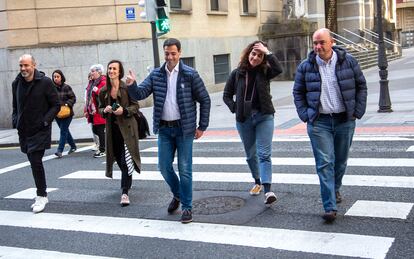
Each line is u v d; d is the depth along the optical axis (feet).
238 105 21.58
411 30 181.98
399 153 29.35
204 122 20.03
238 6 81.10
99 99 23.70
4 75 59.41
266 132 21.29
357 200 21.22
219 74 77.25
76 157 36.91
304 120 19.07
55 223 21.66
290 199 22.12
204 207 21.77
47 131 23.57
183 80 19.67
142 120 23.77
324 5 107.96
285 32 85.51
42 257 17.93
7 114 59.57
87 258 17.49
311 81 18.79
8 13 58.75
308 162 29.01
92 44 60.75
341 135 19.21
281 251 16.71
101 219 21.66
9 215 23.31
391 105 47.06
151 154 35.68
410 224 18.19
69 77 60.34
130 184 23.76
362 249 16.31
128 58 62.34
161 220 20.81
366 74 82.74
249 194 23.24
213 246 17.62
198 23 72.54
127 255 17.49
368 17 122.83
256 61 20.84
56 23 60.08
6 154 41.68
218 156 32.78
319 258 15.97
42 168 23.81
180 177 20.01
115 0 61.67
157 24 43.19
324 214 18.97
